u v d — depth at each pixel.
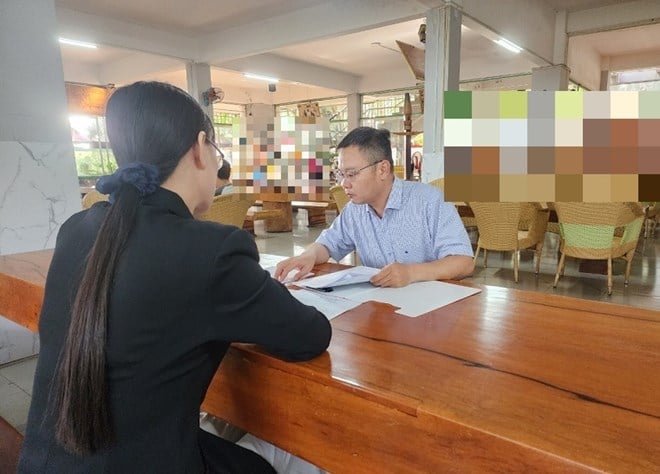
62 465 0.63
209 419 1.19
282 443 0.83
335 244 1.71
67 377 0.60
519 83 8.30
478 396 0.66
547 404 0.64
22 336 2.50
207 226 0.68
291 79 8.69
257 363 0.83
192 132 0.76
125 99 0.74
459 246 1.47
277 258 1.82
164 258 0.62
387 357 0.80
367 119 10.52
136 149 0.73
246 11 5.73
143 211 0.68
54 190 2.62
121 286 0.62
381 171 1.51
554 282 3.62
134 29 6.12
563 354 0.81
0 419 1.33
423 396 0.66
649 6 5.82
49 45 2.56
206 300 0.63
